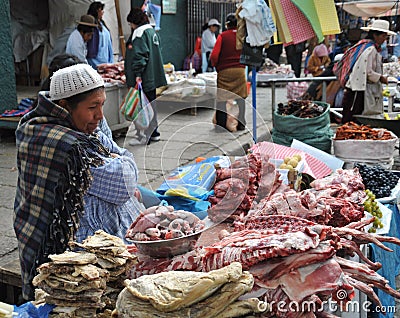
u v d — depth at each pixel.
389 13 10.55
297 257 1.87
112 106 7.98
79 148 2.50
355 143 5.06
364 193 3.17
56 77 2.57
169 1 13.77
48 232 2.52
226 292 1.61
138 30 7.27
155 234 1.97
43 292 1.92
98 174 2.54
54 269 1.76
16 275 3.06
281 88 14.99
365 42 7.14
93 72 2.60
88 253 1.84
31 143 2.57
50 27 13.16
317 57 11.79
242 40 6.15
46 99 2.60
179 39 14.48
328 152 5.57
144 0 11.58
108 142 2.89
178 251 1.98
